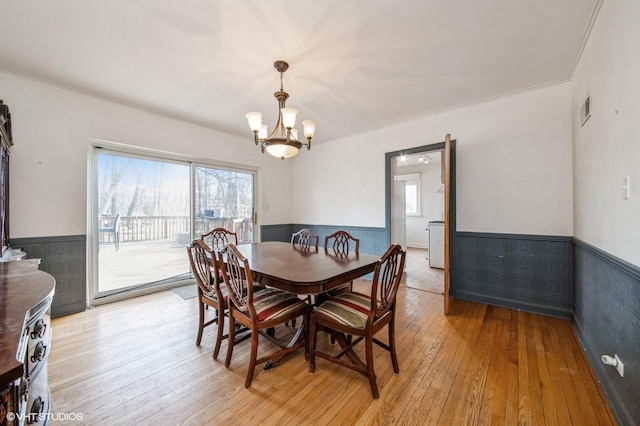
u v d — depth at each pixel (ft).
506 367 5.74
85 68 7.46
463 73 7.77
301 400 4.81
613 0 4.76
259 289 6.99
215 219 13.20
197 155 12.18
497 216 9.53
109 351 6.44
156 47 6.51
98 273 9.62
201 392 5.02
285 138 7.07
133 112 10.12
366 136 13.39
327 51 6.66
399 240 16.35
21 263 4.98
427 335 7.27
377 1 5.08
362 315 5.25
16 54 6.81
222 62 7.14
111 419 4.35
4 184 6.64
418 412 4.51
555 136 8.48
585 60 6.56
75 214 8.85
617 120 4.69
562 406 4.61
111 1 5.07
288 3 5.12
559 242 8.45
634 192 4.07
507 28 5.89
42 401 3.11
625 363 4.28
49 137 8.32
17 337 2.18
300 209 16.53
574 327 7.64
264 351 6.53
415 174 24.00
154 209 11.13
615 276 4.80
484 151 9.77
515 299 9.23
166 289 11.27
